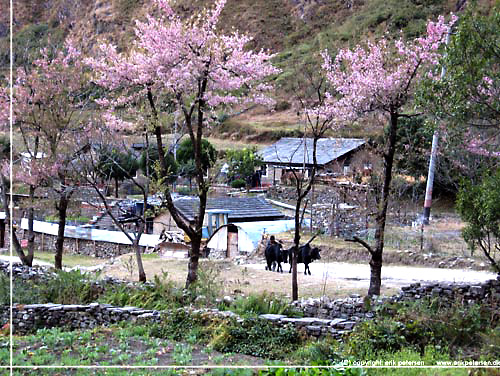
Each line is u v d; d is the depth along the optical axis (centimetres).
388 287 2269
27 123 2489
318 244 3206
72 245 3984
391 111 2008
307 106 2312
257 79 2238
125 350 1327
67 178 2719
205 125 2581
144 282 2080
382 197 2005
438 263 2758
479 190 1482
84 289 1955
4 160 2689
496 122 1478
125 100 2272
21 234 4247
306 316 1748
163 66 2111
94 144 2661
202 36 2103
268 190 4778
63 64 2570
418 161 3684
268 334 1425
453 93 1402
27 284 2034
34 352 1302
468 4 1434
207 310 1586
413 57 1961
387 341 1298
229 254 3591
